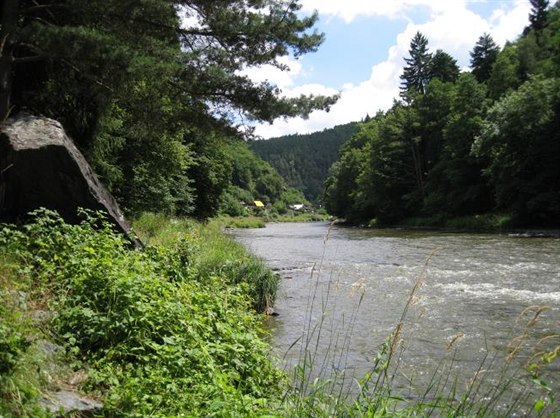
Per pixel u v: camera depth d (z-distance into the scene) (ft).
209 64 38.93
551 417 11.98
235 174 493.77
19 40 30.42
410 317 35.06
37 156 24.32
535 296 41.86
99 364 13.70
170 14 36.06
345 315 35.94
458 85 178.91
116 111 49.21
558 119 125.39
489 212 151.33
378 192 201.98
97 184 28.22
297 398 13.99
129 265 19.99
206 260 36.19
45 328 14.64
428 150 199.31
